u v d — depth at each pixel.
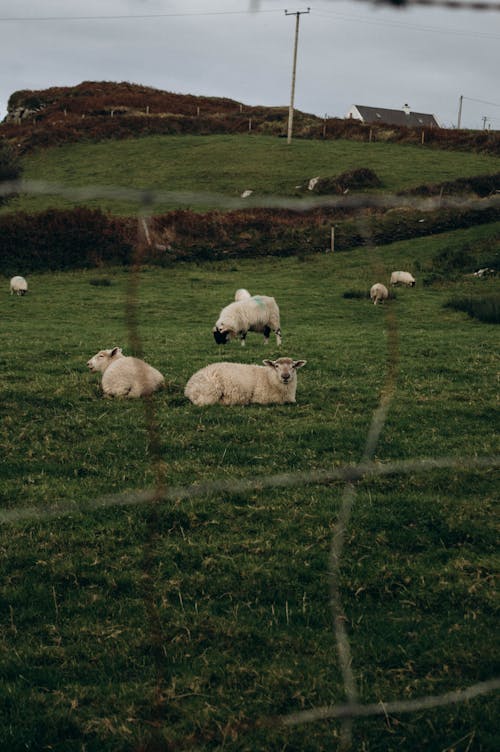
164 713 4.47
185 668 4.91
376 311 24.58
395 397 12.12
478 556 6.43
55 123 65.56
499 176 42.88
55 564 6.24
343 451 9.22
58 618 5.50
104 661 4.99
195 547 6.55
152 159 55.69
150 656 5.04
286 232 38.91
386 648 5.09
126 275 32.31
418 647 5.12
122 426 10.16
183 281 31.22
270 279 31.81
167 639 5.23
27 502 7.49
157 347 17.19
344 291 28.67
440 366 14.74
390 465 8.16
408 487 7.96
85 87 79.69
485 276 30.47
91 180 50.81
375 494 7.75
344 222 39.91
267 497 7.63
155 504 5.86
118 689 4.70
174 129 64.31
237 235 38.75
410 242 36.75
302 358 16.00
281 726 4.33
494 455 8.95
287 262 35.38
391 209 41.47
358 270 32.78
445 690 4.64
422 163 51.91
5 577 6.04
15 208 43.34
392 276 30.09
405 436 9.92
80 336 19.19
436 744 4.19
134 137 62.59
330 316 23.83
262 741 4.24
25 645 5.14
